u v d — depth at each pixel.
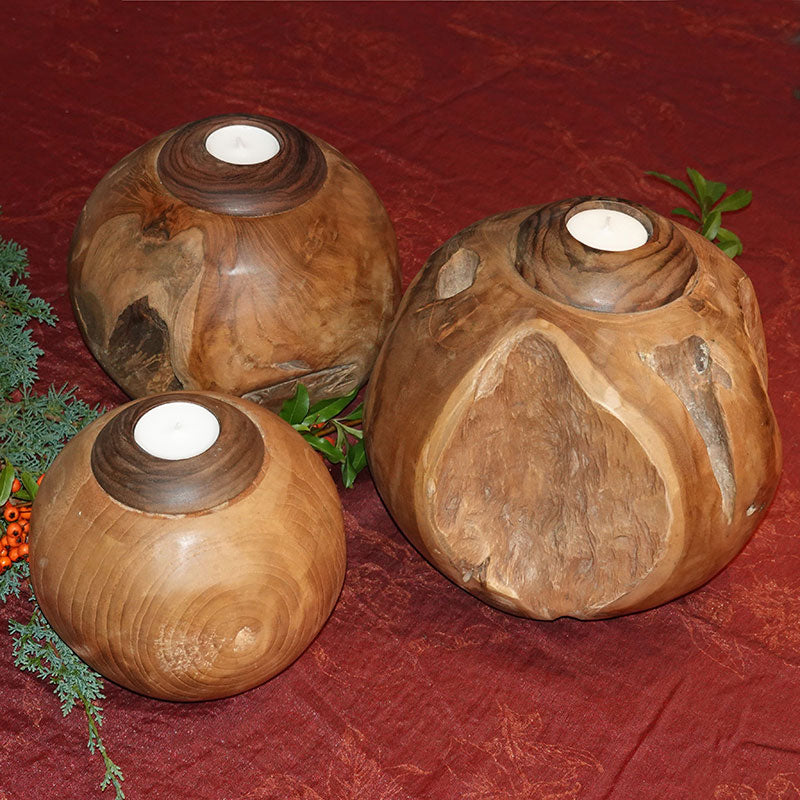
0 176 1.53
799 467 1.26
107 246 1.08
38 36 1.77
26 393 1.16
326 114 1.70
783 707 1.04
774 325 1.42
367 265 1.11
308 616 0.93
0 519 1.04
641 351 0.92
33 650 0.99
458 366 0.95
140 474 0.88
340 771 0.97
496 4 1.95
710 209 1.40
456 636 1.09
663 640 1.09
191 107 1.69
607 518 0.99
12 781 0.95
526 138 1.70
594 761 0.99
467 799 0.96
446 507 1.00
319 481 0.95
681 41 1.90
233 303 1.05
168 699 0.95
